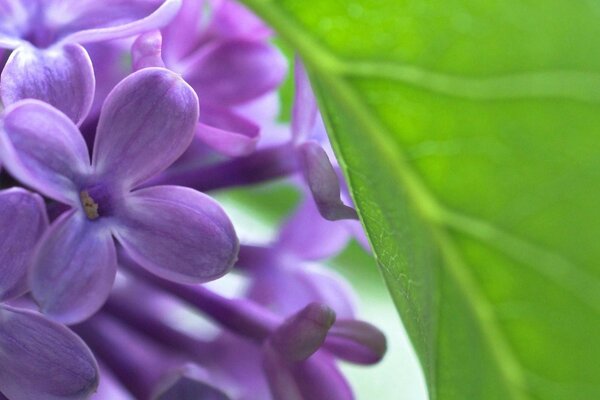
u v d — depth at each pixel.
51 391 0.15
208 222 0.15
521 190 0.14
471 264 0.14
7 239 0.14
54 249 0.15
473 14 0.13
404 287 0.15
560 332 0.14
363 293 0.21
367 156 0.14
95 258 0.15
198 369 0.16
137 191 0.15
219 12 0.16
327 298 0.18
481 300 0.14
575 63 0.13
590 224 0.13
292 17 0.14
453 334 0.14
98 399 0.16
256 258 0.18
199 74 0.16
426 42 0.14
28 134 0.14
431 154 0.14
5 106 0.15
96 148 0.15
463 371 0.14
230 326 0.17
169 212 0.15
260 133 0.16
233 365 0.17
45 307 0.14
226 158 0.17
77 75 0.15
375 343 0.16
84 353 0.15
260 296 0.18
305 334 0.16
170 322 0.17
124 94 0.15
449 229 0.14
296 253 0.18
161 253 0.15
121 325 0.17
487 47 0.13
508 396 0.14
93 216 0.15
